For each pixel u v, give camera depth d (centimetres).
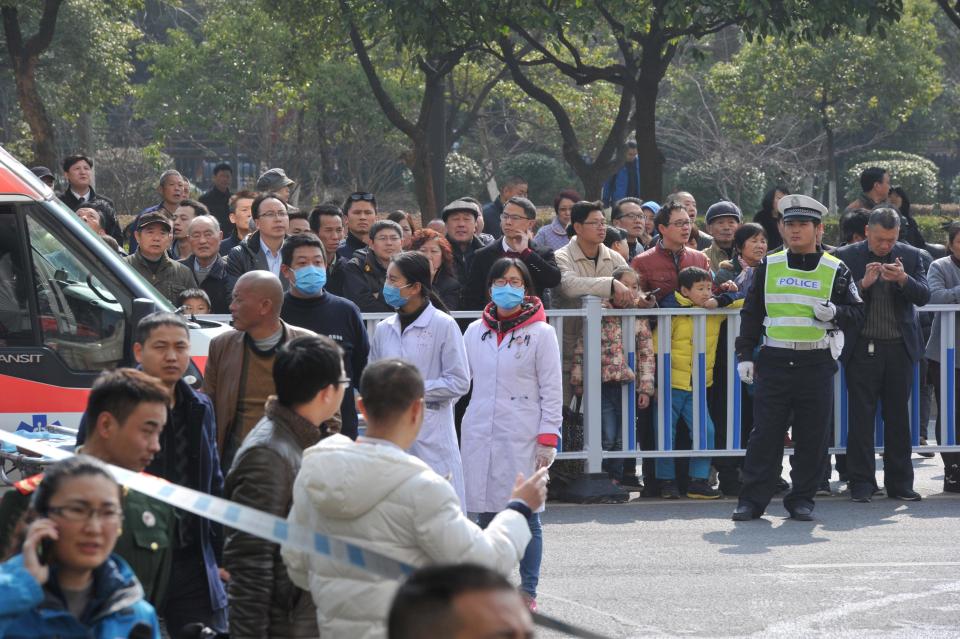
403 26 5006
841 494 2822
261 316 1585
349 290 2683
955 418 2833
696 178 10356
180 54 8825
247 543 1177
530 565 1844
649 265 2847
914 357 2708
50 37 5694
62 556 905
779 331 2509
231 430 1593
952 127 12569
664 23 5050
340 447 1075
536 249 2731
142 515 1195
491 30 5197
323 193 9212
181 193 3706
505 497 1939
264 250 2806
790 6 4847
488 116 10406
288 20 6372
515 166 11188
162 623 1611
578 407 2773
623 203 3484
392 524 1055
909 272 2706
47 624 888
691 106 10438
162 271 2714
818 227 2505
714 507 2702
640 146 5528
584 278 2764
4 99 9212
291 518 1109
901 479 2752
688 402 2767
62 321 2130
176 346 1353
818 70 9031
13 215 2127
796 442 2553
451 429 1938
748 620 1839
